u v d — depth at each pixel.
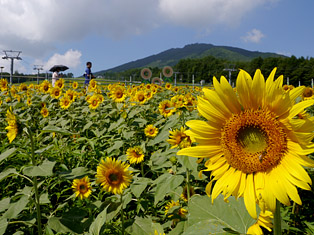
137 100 8.04
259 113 1.49
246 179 1.48
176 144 3.26
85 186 3.52
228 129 1.54
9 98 9.54
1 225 2.41
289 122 1.35
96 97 7.83
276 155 1.40
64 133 2.50
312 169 2.93
